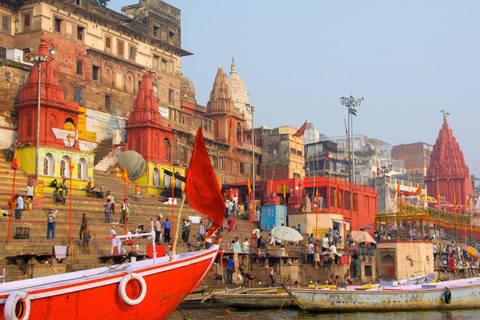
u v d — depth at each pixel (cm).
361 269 3897
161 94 5400
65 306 1315
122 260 2583
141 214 3619
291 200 4944
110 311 1402
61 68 4422
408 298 2659
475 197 9731
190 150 5253
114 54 4941
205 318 2261
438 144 8588
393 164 9662
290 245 3878
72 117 3953
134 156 4241
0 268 2255
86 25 4684
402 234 5288
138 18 5447
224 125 5778
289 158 6262
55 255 2356
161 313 1548
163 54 5491
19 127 3766
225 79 5931
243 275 3116
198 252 1670
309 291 2486
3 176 3438
